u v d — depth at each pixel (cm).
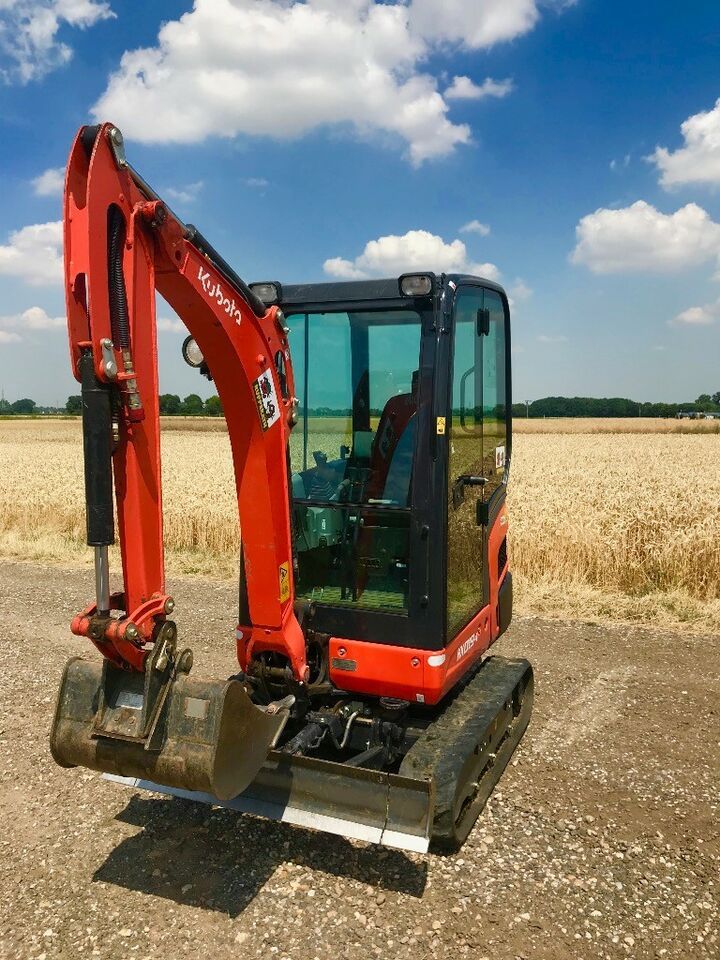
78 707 326
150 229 289
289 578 392
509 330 556
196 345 360
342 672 421
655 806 454
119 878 386
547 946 337
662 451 3025
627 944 339
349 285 414
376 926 349
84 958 330
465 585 453
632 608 845
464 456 446
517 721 549
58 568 1096
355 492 431
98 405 269
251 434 362
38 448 3700
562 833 424
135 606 297
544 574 941
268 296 435
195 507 1209
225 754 309
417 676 404
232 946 337
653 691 632
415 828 351
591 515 1070
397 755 426
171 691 314
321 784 368
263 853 405
